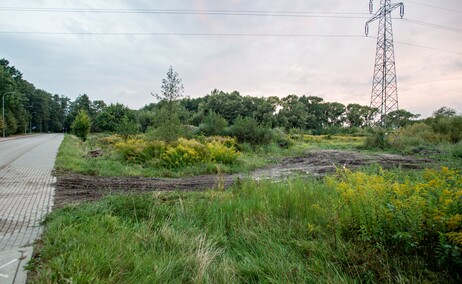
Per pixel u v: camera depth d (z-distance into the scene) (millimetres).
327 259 3420
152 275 2945
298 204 5238
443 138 29828
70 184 8461
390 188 4035
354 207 3896
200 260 3316
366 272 3049
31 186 7945
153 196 6066
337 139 45969
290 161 17750
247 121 25672
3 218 4949
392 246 3342
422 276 2881
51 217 4781
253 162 15547
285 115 69812
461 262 2711
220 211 5254
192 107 72500
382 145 27359
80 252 3129
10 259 3285
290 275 3084
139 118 45688
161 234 4141
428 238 3186
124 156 14719
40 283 2658
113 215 4910
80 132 36281
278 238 4086
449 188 3596
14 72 72250
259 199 5730
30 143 29141
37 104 91750
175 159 13117
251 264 3352
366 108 99625
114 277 2783
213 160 14430
